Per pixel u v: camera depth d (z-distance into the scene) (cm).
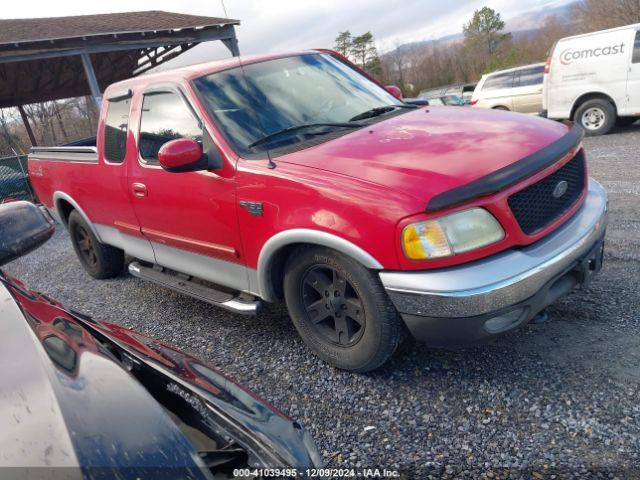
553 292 259
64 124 3647
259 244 301
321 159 282
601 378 258
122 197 412
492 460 220
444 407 259
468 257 238
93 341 160
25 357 138
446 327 242
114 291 516
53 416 118
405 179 247
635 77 1009
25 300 176
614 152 856
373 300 261
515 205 248
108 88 440
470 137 283
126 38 1524
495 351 297
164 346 197
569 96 1108
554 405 246
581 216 279
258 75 363
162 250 400
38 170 546
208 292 363
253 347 353
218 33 1678
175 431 125
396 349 293
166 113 363
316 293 303
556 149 266
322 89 374
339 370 305
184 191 341
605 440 220
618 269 378
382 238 243
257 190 292
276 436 151
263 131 324
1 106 2212
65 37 1395
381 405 269
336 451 241
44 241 222
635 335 289
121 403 129
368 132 313
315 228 265
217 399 159
